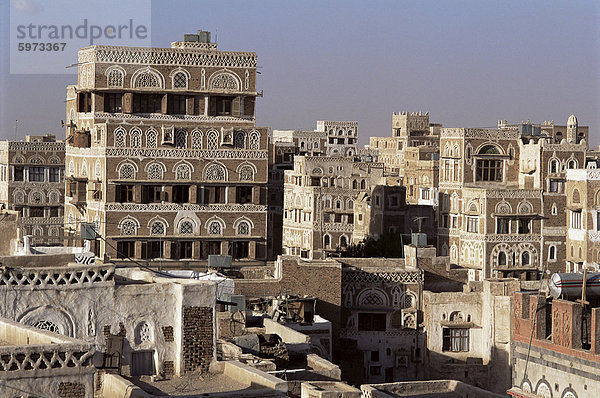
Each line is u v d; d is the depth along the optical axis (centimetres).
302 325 6919
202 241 10369
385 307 7906
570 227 12538
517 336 5072
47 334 3159
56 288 3756
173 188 10306
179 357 3969
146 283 4184
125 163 10144
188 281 4116
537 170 12788
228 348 4741
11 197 13912
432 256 8212
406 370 7888
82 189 10550
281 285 7556
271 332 6269
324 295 7656
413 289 7969
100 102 10331
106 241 9225
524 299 5059
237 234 10469
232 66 10575
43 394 3011
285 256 7775
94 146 10306
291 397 4834
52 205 14062
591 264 12188
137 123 10244
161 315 3959
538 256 12581
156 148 10238
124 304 3891
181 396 3594
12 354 2973
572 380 4716
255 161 10506
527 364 4991
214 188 10412
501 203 12481
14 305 3684
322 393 4609
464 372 7644
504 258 12500
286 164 18075
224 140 10412
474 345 7756
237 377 3950
